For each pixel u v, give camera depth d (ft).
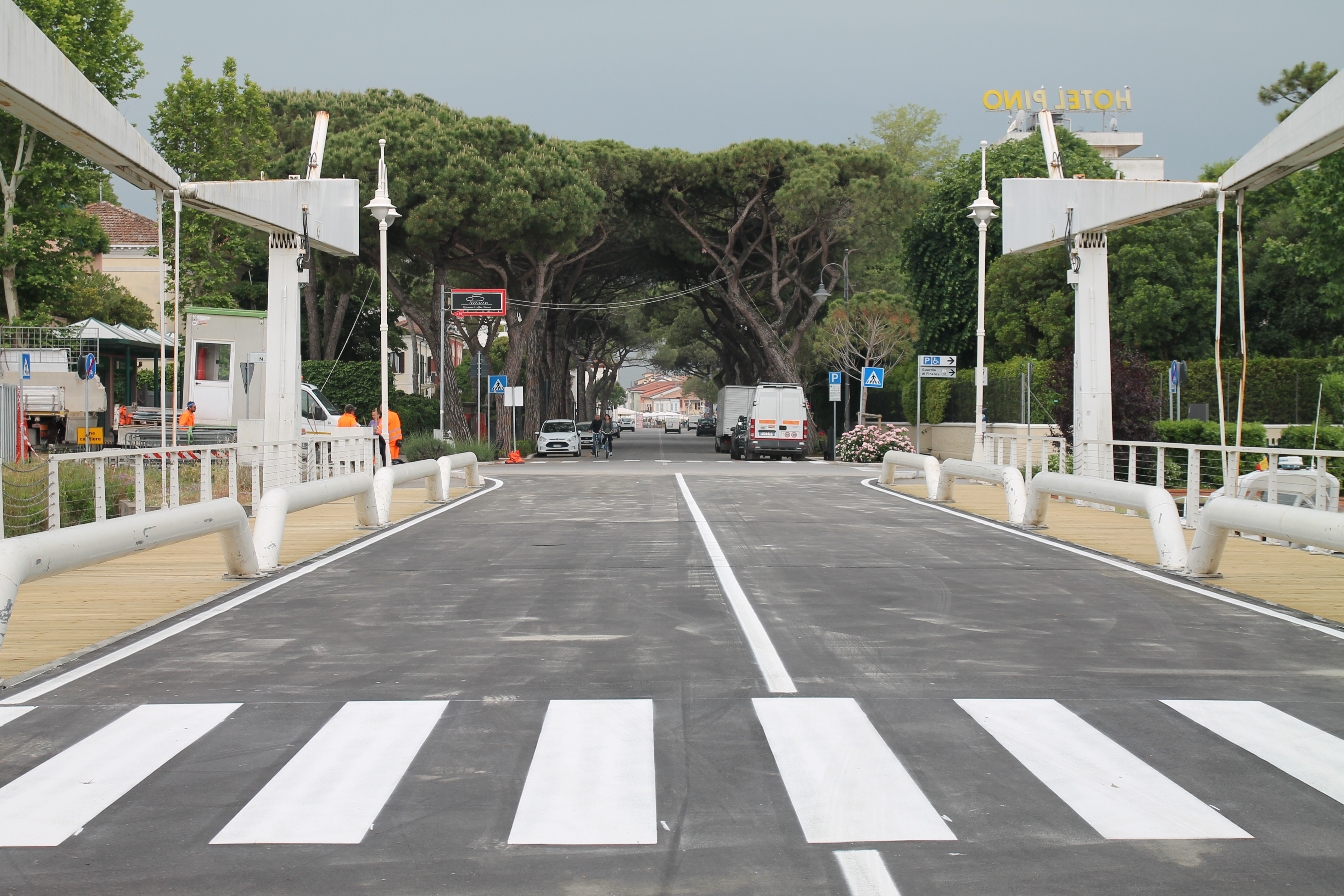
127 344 125.08
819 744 18.06
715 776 16.57
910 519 56.03
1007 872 13.20
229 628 27.94
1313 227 103.71
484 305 135.23
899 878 13.06
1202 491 77.05
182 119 127.65
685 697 20.95
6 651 25.52
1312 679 22.52
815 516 57.26
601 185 149.69
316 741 18.33
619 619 28.84
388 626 27.99
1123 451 84.43
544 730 18.89
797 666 23.53
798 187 141.28
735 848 13.93
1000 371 118.11
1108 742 18.24
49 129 37.01
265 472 58.59
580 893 12.72
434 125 129.39
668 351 320.09
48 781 16.51
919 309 165.78
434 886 12.92
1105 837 14.29
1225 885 12.85
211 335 110.52
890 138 251.39
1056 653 24.75
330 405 130.41
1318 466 42.80
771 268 164.14
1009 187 62.90
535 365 177.78
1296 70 107.34
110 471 55.83
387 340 83.05
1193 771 16.83
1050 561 40.14
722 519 55.16
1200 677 22.63
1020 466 104.37
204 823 14.87
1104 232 63.46
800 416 142.72
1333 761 17.33
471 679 22.52
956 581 35.27
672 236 158.81
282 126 140.05
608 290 193.57
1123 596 32.60
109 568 38.55
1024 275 142.41
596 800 15.57
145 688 21.89
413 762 17.28
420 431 152.76
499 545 44.78
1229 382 120.16
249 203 59.06
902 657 24.38
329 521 55.42
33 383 101.24
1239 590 33.91
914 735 18.54
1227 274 141.79
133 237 195.31
